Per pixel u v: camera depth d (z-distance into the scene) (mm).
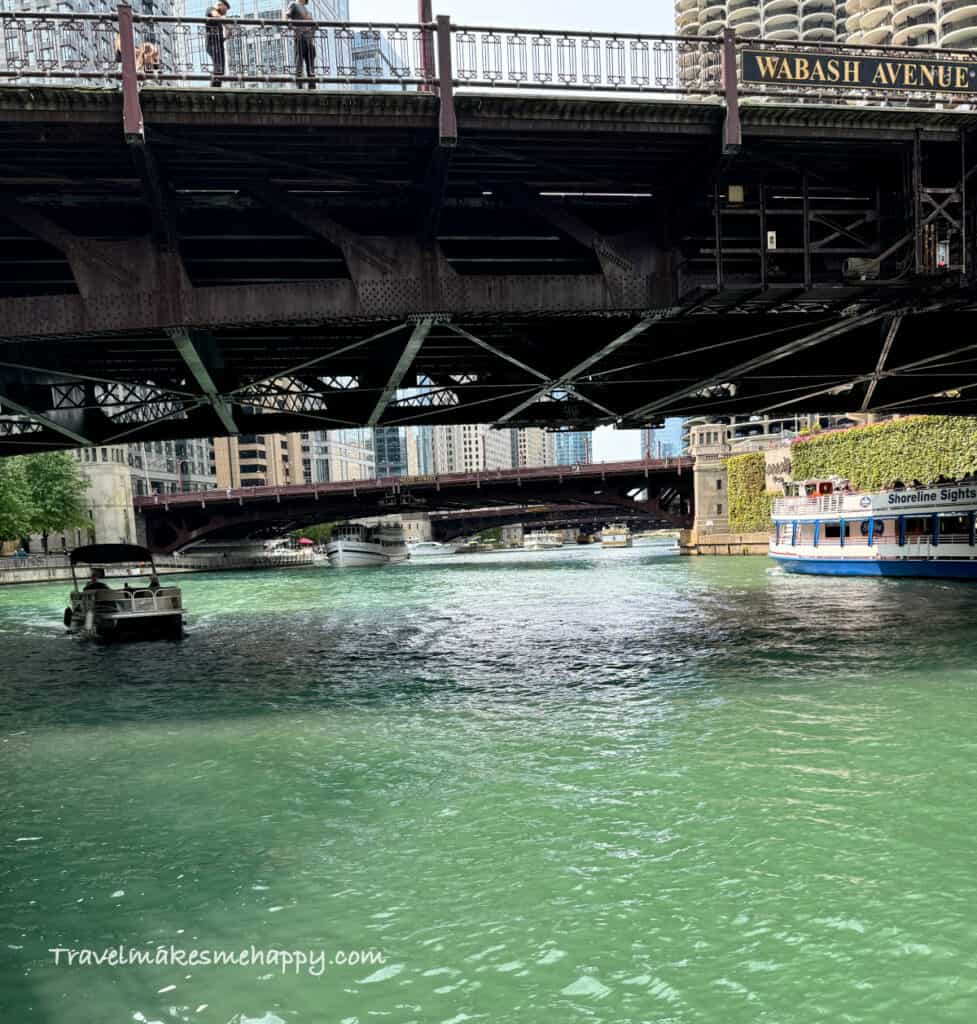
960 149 14805
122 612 28047
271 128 12977
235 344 19312
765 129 14023
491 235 16297
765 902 7461
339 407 22641
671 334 18906
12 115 12328
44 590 59219
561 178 15258
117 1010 6219
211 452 164750
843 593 34812
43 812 10523
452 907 7562
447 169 13367
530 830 9297
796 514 48562
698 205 14680
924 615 26250
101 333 13898
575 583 49219
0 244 15391
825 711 14250
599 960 6633
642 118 13641
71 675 21391
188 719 15625
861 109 14008
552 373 19141
